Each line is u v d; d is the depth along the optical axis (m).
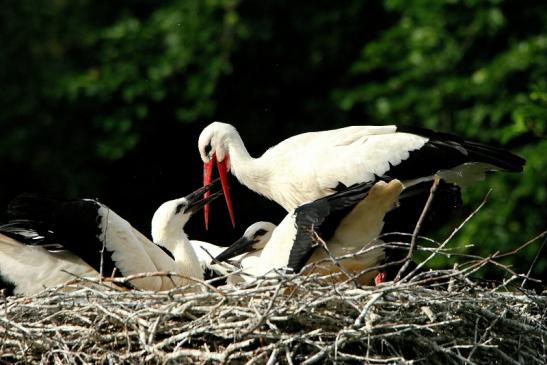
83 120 19.59
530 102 15.54
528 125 14.59
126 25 19.38
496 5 17.97
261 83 19.45
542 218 16.58
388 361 9.19
